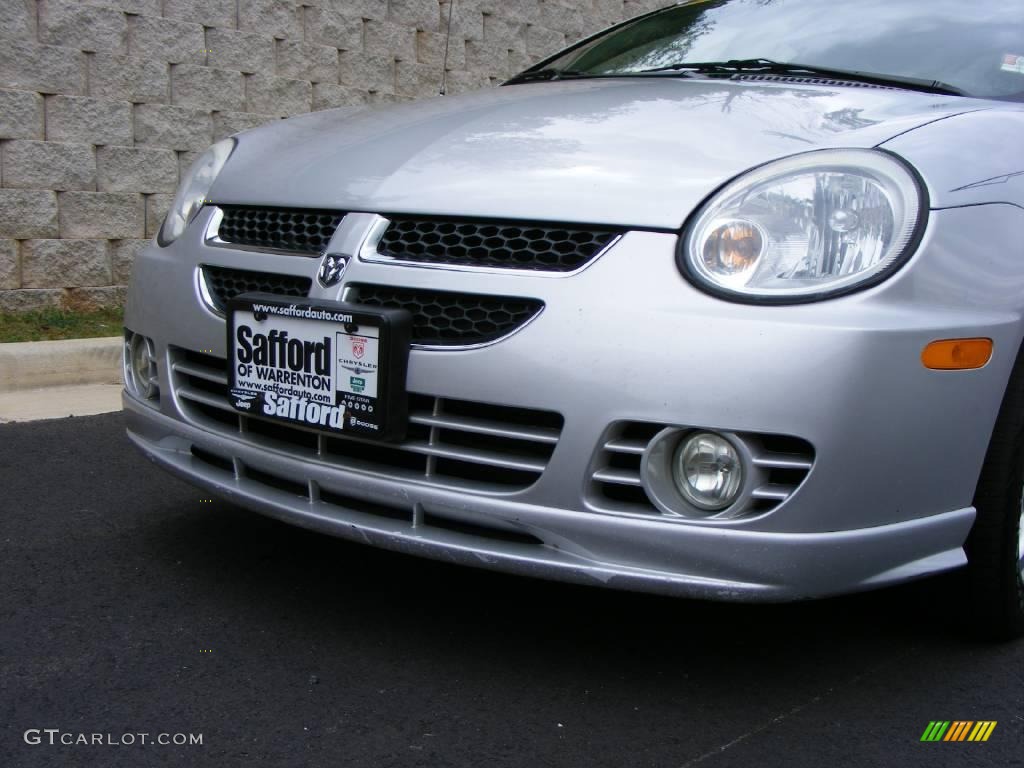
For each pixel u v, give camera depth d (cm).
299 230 241
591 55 354
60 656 227
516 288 204
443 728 204
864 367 189
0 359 466
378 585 270
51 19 558
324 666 227
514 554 205
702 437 194
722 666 233
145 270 270
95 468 361
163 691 214
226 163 278
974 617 239
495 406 208
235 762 190
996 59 291
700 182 207
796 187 202
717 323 191
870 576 204
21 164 554
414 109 286
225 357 244
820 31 314
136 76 591
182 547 291
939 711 218
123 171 592
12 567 274
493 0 754
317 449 229
